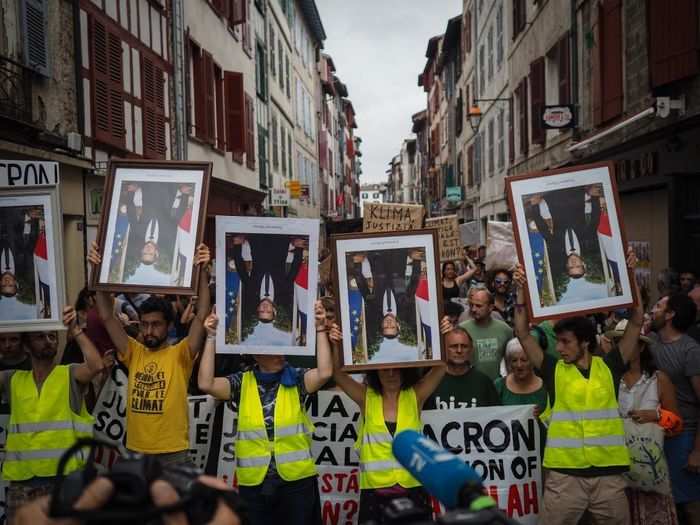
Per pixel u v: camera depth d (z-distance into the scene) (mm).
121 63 12844
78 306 7562
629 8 12398
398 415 4730
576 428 4730
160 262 5129
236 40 22562
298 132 39594
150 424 4945
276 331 4926
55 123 10477
